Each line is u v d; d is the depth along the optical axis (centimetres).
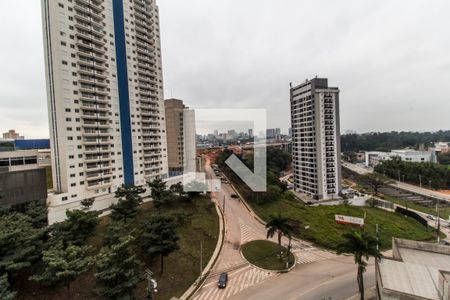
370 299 2778
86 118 4922
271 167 10356
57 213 4288
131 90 5847
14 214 2870
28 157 5259
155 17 6619
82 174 4853
